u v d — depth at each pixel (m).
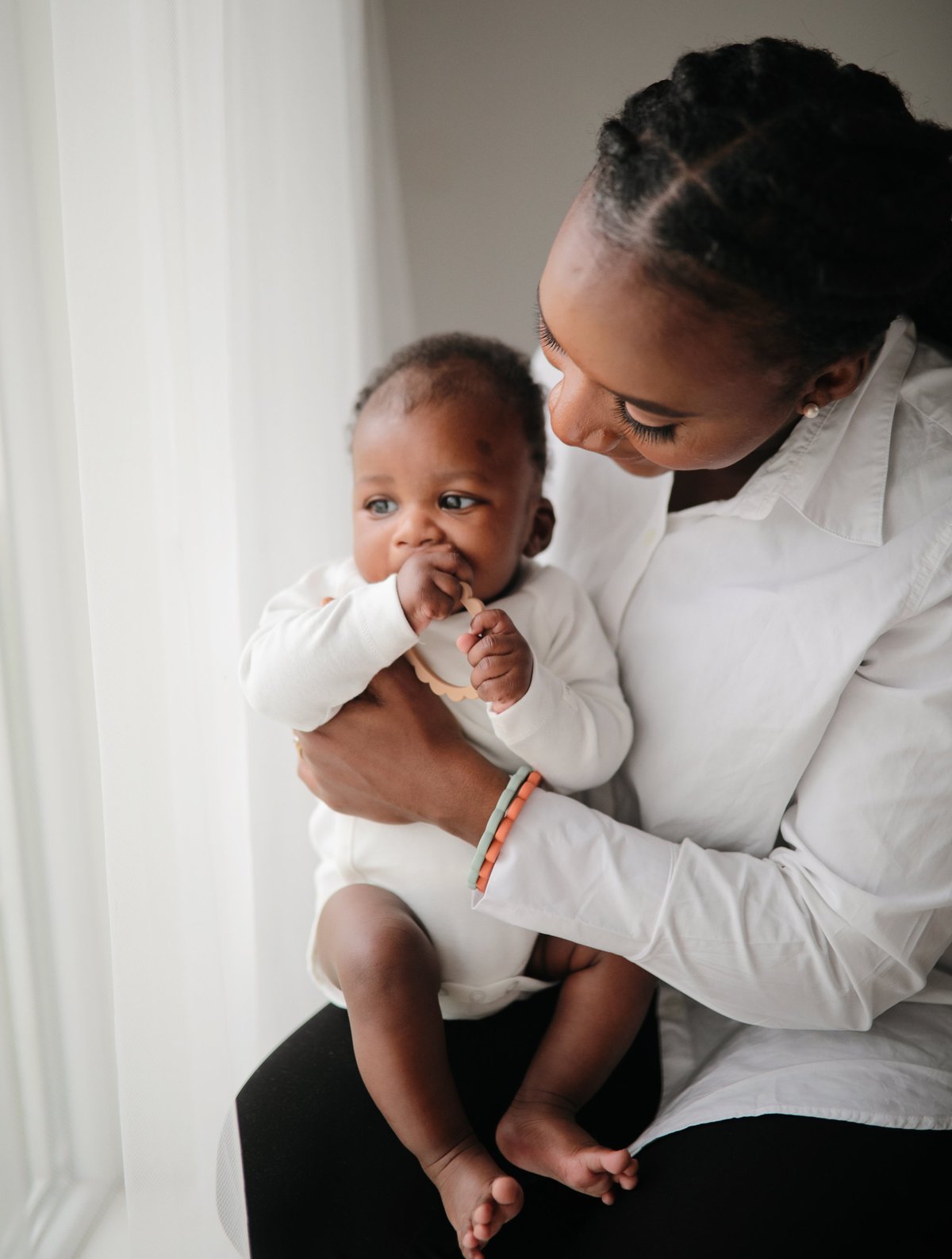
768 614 0.93
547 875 0.89
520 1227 0.90
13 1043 0.99
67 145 0.75
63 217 0.75
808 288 0.70
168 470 0.89
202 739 1.01
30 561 0.94
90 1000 1.05
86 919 1.04
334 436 1.38
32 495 0.92
